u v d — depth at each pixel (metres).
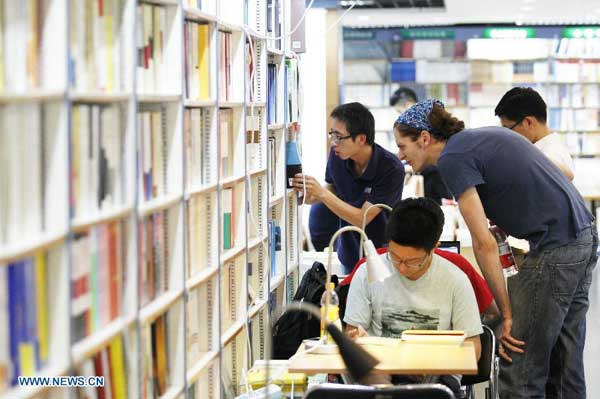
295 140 5.89
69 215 2.46
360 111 5.64
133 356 3.06
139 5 3.23
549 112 15.22
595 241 4.73
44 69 2.44
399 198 5.79
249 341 4.61
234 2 4.54
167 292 3.50
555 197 4.52
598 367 6.71
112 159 2.91
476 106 15.23
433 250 4.16
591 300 8.70
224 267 4.37
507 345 4.56
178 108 3.48
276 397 4.11
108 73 2.90
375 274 3.71
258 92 4.97
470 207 4.41
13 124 2.28
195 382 3.87
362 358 3.08
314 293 4.94
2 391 2.25
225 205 4.36
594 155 15.21
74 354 2.55
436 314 4.13
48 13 2.43
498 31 15.38
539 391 4.63
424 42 15.42
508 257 4.70
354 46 15.58
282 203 5.50
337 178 5.93
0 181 2.23
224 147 4.32
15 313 2.31
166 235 3.50
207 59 3.96
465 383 4.18
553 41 15.07
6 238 2.27
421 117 4.69
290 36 5.85
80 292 2.67
